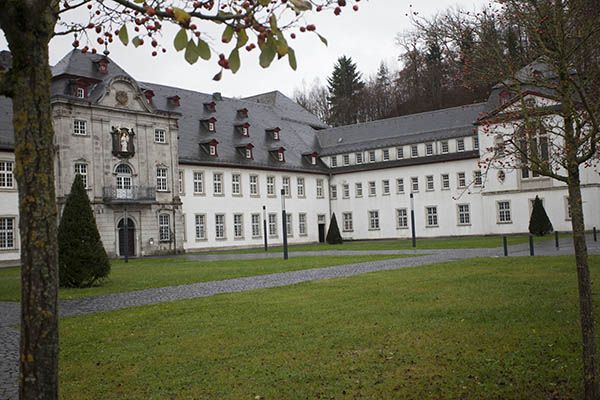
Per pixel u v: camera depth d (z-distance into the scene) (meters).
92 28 5.16
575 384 7.04
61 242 22.39
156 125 51.94
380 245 48.53
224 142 61.31
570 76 7.25
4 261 42.41
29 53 3.71
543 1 7.07
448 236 62.28
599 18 6.80
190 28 3.66
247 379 7.84
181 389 7.55
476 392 6.93
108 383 8.04
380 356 8.72
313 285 18.58
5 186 43.00
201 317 13.11
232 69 3.77
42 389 3.64
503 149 8.92
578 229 6.67
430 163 63.62
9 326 13.62
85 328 12.58
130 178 49.91
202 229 56.94
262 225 62.62
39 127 3.72
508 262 23.23
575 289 14.38
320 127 80.75
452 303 13.16
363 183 68.94
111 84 48.34
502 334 9.73
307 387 7.36
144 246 50.16
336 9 3.78
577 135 7.02
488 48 7.74
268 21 3.66
